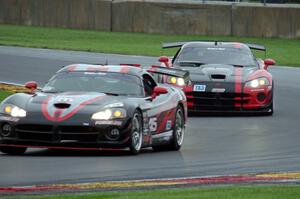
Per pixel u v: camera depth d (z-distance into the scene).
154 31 102.31
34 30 99.69
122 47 85.12
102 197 21.06
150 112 33.22
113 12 103.44
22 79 57.78
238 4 101.81
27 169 27.73
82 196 21.20
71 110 31.31
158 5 102.06
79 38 93.19
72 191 23.02
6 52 74.38
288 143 36.91
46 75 60.38
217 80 47.41
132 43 90.25
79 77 34.19
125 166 28.86
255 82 47.56
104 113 31.22
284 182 25.20
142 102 32.94
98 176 26.33
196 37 99.00
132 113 31.59
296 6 103.19
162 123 34.22
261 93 47.41
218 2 102.38
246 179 25.80
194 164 30.02
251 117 47.09
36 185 24.20
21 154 32.06
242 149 34.88
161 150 35.09
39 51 76.62
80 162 29.66
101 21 103.62
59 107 31.55
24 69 63.16
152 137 33.38
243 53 50.47
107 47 84.25
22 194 22.39
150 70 37.03
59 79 34.19
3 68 63.28
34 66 65.06
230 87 47.09
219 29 101.19
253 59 50.47
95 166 28.69
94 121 31.03
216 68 48.44
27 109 31.48
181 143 35.88
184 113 36.56
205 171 28.17
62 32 98.94
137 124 32.16
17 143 31.38
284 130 41.72
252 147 35.53
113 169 28.03
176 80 47.34
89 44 86.75
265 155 32.94
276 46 91.62
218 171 28.20
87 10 103.88
